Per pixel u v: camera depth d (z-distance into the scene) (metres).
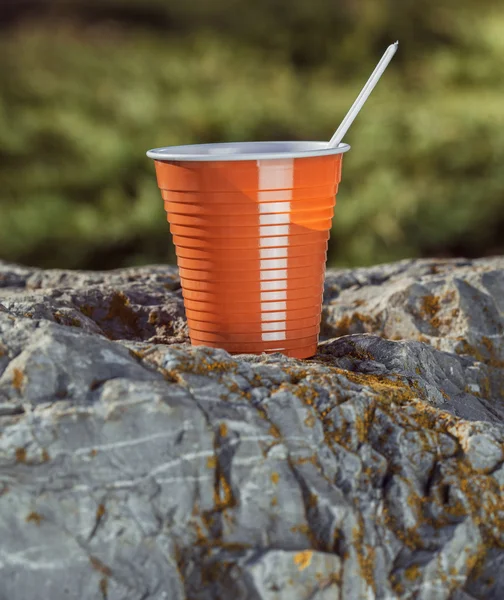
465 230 1.42
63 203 1.38
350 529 0.39
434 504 0.40
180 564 0.39
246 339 0.46
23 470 0.39
